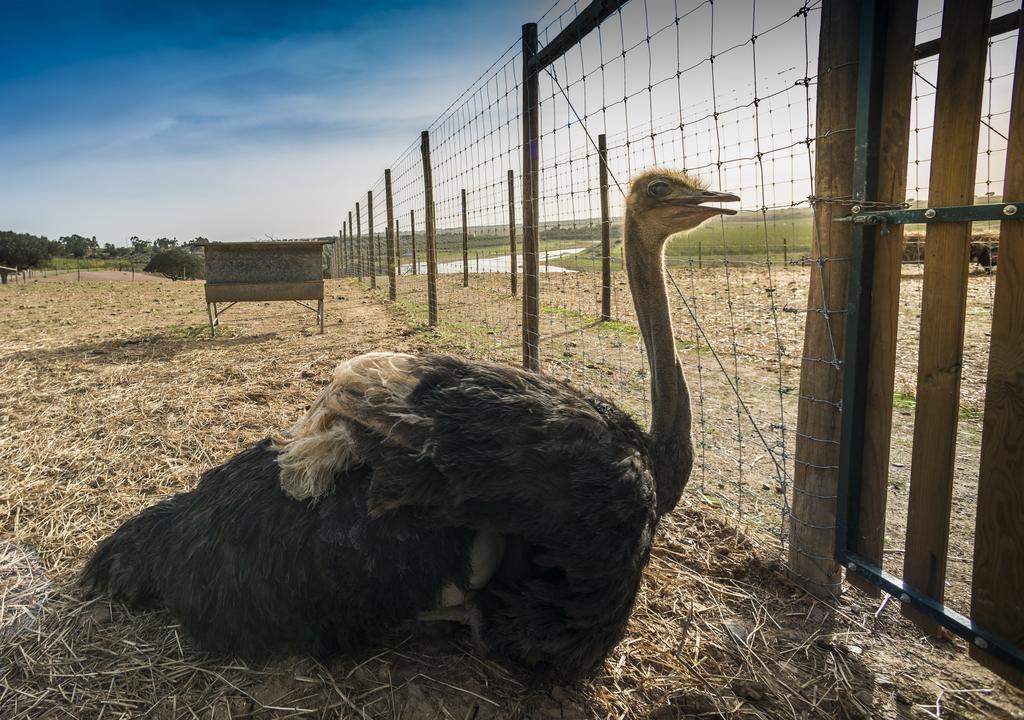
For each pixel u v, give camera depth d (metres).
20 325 10.56
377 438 2.11
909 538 2.42
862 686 2.33
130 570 2.60
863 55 2.31
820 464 2.77
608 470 2.10
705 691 2.32
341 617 2.15
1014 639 2.12
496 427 2.11
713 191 2.65
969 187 2.09
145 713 2.19
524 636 2.14
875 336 2.48
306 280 9.26
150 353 7.76
